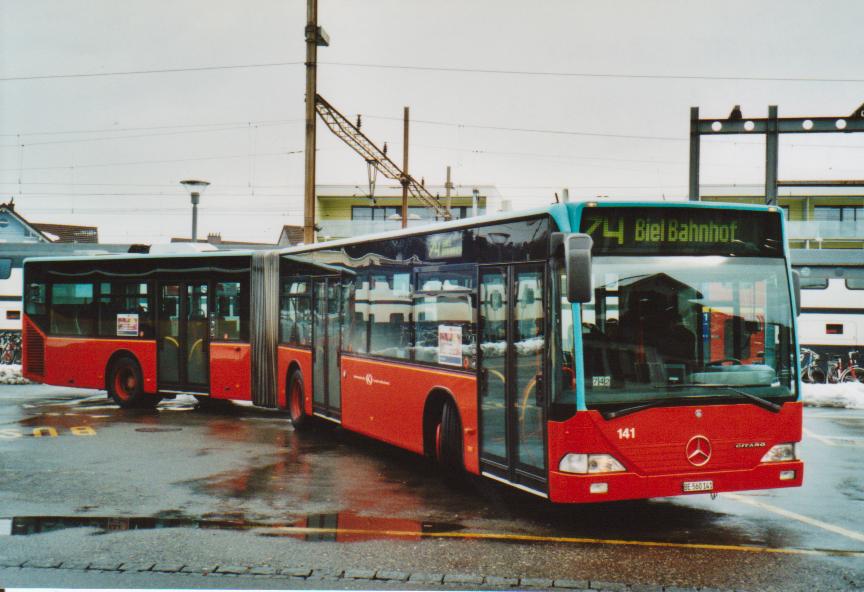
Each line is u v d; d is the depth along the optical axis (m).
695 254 7.37
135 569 6.21
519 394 7.69
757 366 7.44
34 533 7.20
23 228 57.97
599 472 6.94
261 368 14.80
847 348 25.03
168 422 14.48
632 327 7.14
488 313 8.30
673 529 7.50
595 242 7.17
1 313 29.14
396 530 7.39
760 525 7.65
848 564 6.40
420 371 9.71
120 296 16.77
